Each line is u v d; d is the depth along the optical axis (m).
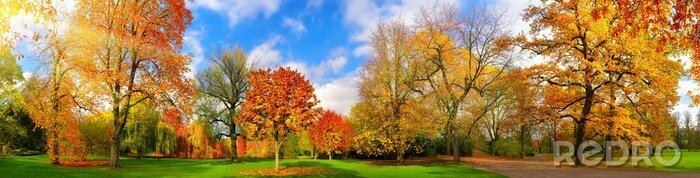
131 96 27.08
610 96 28.09
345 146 39.00
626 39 23.53
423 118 30.06
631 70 25.25
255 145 46.03
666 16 6.83
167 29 26.75
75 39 24.69
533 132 47.03
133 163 30.75
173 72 26.61
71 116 26.70
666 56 26.48
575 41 27.80
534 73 26.95
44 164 24.97
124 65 25.45
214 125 38.84
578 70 26.83
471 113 35.47
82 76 25.11
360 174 21.84
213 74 36.28
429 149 46.19
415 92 31.98
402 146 30.06
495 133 51.22
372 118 30.45
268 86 22.23
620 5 7.23
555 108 28.86
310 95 22.45
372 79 30.59
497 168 26.23
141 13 25.67
